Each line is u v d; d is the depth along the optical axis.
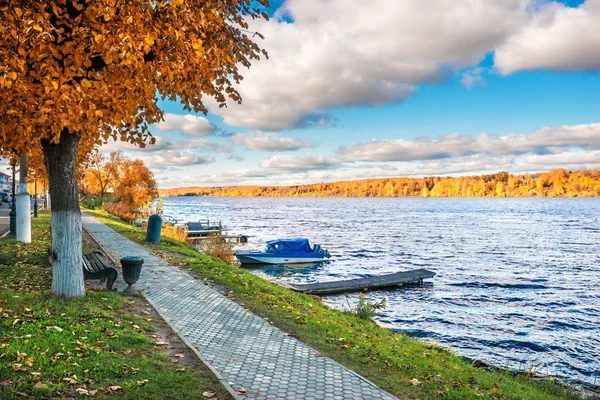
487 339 16.78
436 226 79.00
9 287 10.52
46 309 8.49
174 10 6.93
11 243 17.98
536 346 16.06
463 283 27.89
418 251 44.53
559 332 17.88
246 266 34.09
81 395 5.45
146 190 58.34
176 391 5.93
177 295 11.99
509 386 8.52
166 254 20.25
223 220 93.25
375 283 25.39
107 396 5.52
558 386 10.56
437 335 17.12
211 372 6.74
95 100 7.25
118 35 6.48
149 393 5.78
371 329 12.50
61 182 9.51
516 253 43.25
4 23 5.90
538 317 20.16
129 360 6.76
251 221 91.12
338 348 8.61
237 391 6.07
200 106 9.85
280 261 34.97
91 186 67.12
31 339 6.85
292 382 6.55
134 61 6.72
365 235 61.50
